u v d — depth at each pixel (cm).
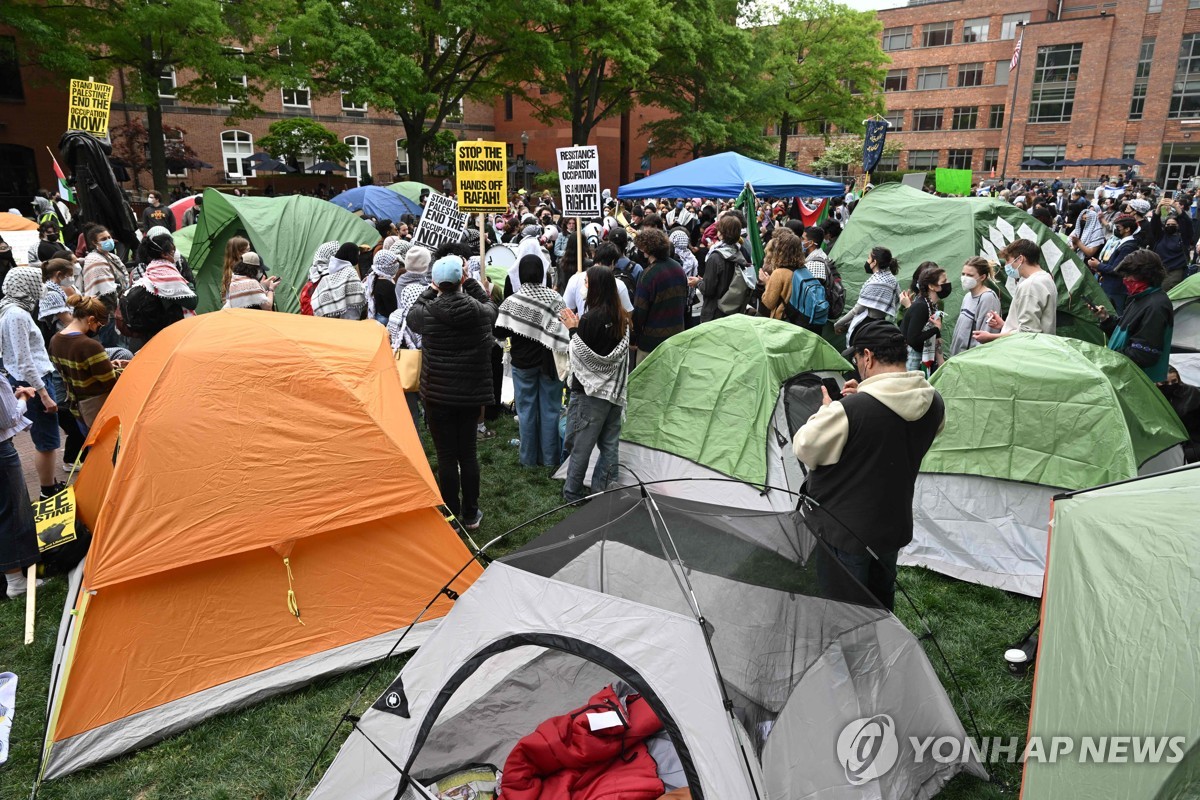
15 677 364
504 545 502
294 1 1891
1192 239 1195
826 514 308
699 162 1230
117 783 308
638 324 674
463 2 1952
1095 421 432
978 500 462
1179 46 4331
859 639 282
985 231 854
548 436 624
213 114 2900
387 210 1638
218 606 347
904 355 310
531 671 347
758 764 229
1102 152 4703
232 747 327
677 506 295
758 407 520
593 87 2639
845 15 3672
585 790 292
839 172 5650
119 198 896
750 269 873
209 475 347
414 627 385
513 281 870
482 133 3881
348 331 434
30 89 2303
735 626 254
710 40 2773
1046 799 214
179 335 384
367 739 283
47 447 552
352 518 370
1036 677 237
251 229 996
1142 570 217
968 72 5194
